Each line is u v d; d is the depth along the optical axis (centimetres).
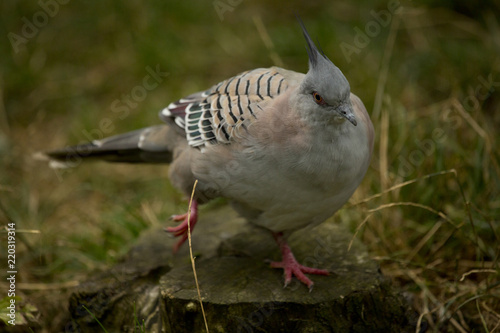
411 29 1377
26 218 1058
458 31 1378
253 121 678
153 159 899
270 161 668
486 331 731
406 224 919
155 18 1462
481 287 804
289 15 1533
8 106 1369
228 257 802
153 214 1050
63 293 888
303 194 682
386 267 877
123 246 973
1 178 1157
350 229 931
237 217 946
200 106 761
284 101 674
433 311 785
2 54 1430
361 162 686
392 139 1050
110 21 1502
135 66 1404
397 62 1301
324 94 639
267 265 775
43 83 1412
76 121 1316
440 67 1265
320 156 659
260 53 1412
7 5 1516
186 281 734
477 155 944
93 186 1187
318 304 688
